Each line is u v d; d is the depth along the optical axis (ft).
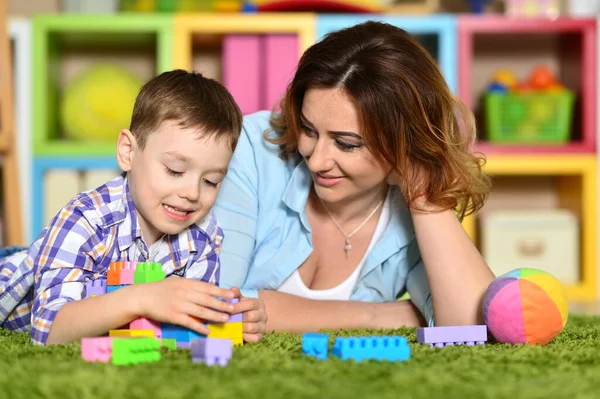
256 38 8.65
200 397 2.14
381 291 4.53
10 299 3.89
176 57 8.54
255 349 3.06
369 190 4.22
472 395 2.17
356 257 4.46
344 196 3.88
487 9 9.04
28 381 2.29
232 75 8.65
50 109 8.83
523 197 9.98
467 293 3.74
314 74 3.62
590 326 4.54
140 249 3.72
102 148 8.46
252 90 8.66
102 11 9.21
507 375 2.50
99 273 3.54
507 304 3.35
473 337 3.38
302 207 4.28
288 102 3.85
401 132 3.66
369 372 2.47
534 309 3.33
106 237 3.57
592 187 8.70
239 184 4.30
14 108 8.46
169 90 3.63
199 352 2.67
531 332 3.33
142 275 3.20
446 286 3.78
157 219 3.59
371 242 4.41
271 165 4.39
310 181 4.31
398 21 8.54
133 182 3.63
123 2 8.93
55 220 3.49
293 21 8.48
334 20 8.50
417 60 3.75
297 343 3.34
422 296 4.16
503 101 8.76
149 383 2.26
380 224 4.37
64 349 2.93
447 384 2.30
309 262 4.46
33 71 8.46
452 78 8.58
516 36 9.53
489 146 8.61
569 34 9.35
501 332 3.38
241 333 3.28
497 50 9.94
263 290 4.22
